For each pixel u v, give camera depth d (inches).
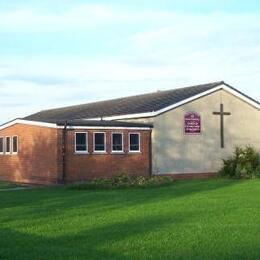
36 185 1213.7
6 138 1409.9
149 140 1336.1
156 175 1325.0
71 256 423.8
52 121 1248.2
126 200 829.2
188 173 1387.8
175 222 593.6
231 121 1461.6
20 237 508.4
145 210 698.8
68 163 1220.5
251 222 589.9
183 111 1385.3
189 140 1392.7
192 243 473.1
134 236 508.4
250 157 1379.2
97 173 1256.2
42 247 459.8
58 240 492.4
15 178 1368.1
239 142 1475.1
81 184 1072.2
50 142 1231.5
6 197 901.2
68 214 667.4
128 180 1107.3
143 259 414.3
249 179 1306.6
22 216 652.1
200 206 738.8
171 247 457.4
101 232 531.8
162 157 1352.1
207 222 591.8
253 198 841.5
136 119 1385.3
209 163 1422.2
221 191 974.4
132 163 1306.6
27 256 423.5
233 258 415.2
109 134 1277.1
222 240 485.7
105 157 1268.5
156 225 573.3
